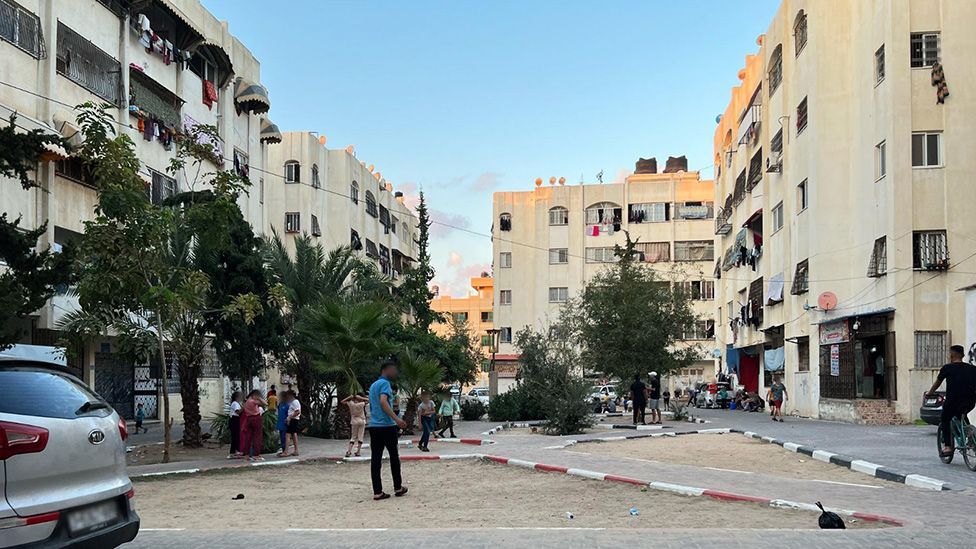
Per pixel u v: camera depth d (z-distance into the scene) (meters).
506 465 17.67
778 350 42.34
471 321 97.50
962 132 29.08
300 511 11.89
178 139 26.31
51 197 25.12
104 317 18.91
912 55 29.77
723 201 58.00
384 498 12.94
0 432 5.84
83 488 6.47
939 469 13.84
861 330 31.52
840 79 34.72
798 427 27.88
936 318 28.84
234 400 21.33
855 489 12.29
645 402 31.58
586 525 9.94
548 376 28.59
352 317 25.11
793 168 38.72
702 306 71.00
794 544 7.93
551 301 73.81
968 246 28.80
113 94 28.83
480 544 8.29
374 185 69.31
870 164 31.97
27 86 24.39
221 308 21.38
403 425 13.25
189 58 34.56
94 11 28.05
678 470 15.30
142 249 18.11
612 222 73.50
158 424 34.22
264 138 44.69
